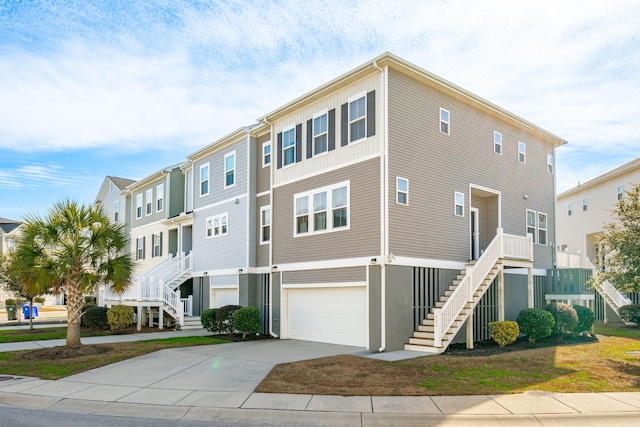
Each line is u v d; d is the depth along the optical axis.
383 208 14.93
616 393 9.17
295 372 11.17
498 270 16.64
